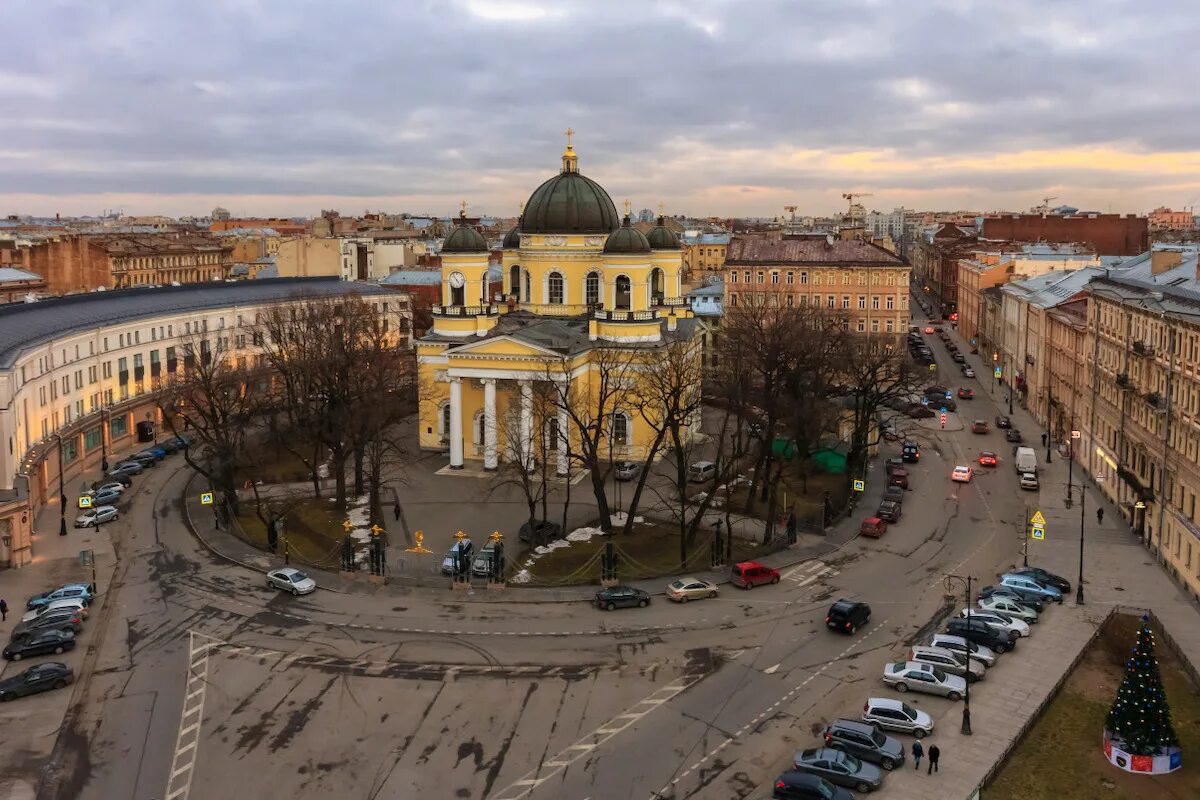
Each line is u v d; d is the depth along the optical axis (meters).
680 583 62.91
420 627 58.12
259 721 47.25
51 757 44.25
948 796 40.44
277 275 184.50
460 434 92.94
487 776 42.41
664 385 79.38
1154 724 42.22
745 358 100.56
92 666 53.41
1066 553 72.31
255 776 42.56
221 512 80.50
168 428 112.69
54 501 86.25
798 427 87.44
